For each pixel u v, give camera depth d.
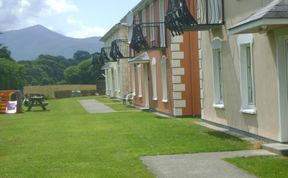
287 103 11.20
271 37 11.49
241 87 13.58
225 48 14.84
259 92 12.39
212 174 8.80
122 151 11.78
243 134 13.70
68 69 90.25
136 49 24.73
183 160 10.27
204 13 16.44
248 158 10.07
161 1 23.19
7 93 30.22
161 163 10.05
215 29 15.62
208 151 11.22
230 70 14.50
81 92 62.62
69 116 24.55
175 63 20.73
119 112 26.05
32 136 15.78
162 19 23.17
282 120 11.20
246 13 12.97
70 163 10.46
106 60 45.72
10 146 13.55
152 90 26.23
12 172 9.69
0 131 18.00
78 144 13.36
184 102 20.83
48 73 98.69
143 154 11.20
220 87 16.09
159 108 24.42
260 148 11.24
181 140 13.15
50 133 16.48
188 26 15.37
